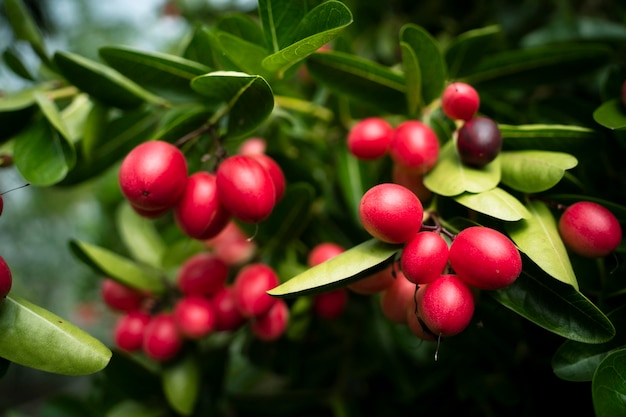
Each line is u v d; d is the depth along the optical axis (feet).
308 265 0.83
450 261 0.55
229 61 0.67
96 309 1.69
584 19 0.97
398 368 0.93
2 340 0.54
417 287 0.55
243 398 0.97
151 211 0.62
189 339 0.82
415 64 0.67
